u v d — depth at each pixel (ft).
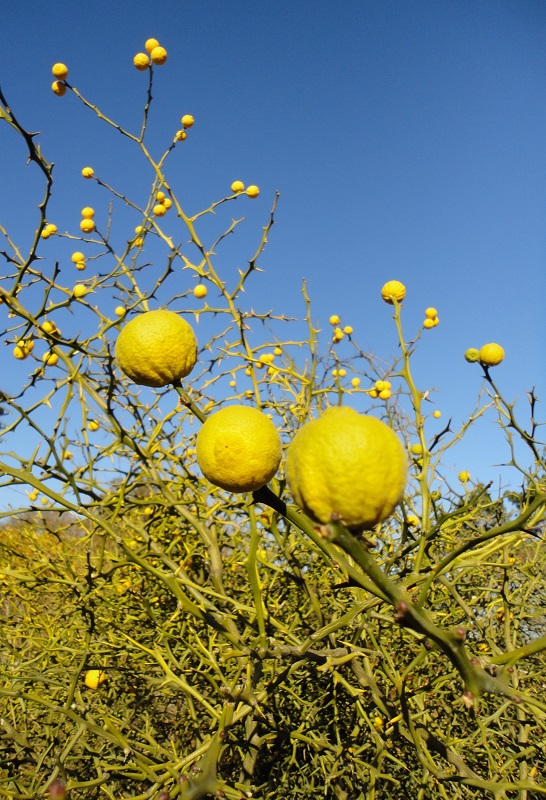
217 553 8.61
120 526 12.53
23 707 8.63
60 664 9.07
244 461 3.78
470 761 8.43
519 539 7.63
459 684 9.02
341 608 8.30
